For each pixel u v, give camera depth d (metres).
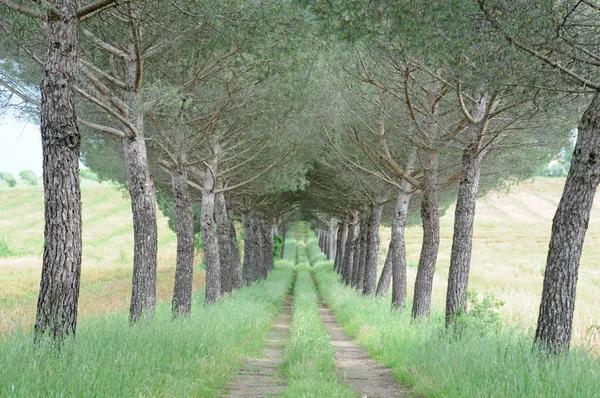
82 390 5.53
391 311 16.81
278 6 8.59
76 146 7.11
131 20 8.82
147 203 11.02
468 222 11.04
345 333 16.97
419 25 6.59
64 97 7.01
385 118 14.40
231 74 12.29
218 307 16.97
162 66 11.27
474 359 7.35
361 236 32.22
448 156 15.95
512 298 22.22
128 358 7.05
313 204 37.50
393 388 8.39
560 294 7.40
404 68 11.08
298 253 90.12
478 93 10.71
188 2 8.66
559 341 7.38
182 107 11.52
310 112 14.93
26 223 95.69
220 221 23.86
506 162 15.73
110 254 61.53
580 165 7.33
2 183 155.50
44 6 6.77
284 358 10.20
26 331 8.23
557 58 7.36
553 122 10.80
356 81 12.86
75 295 7.07
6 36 8.57
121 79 11.41
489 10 6.63
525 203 114.44
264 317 18.02
